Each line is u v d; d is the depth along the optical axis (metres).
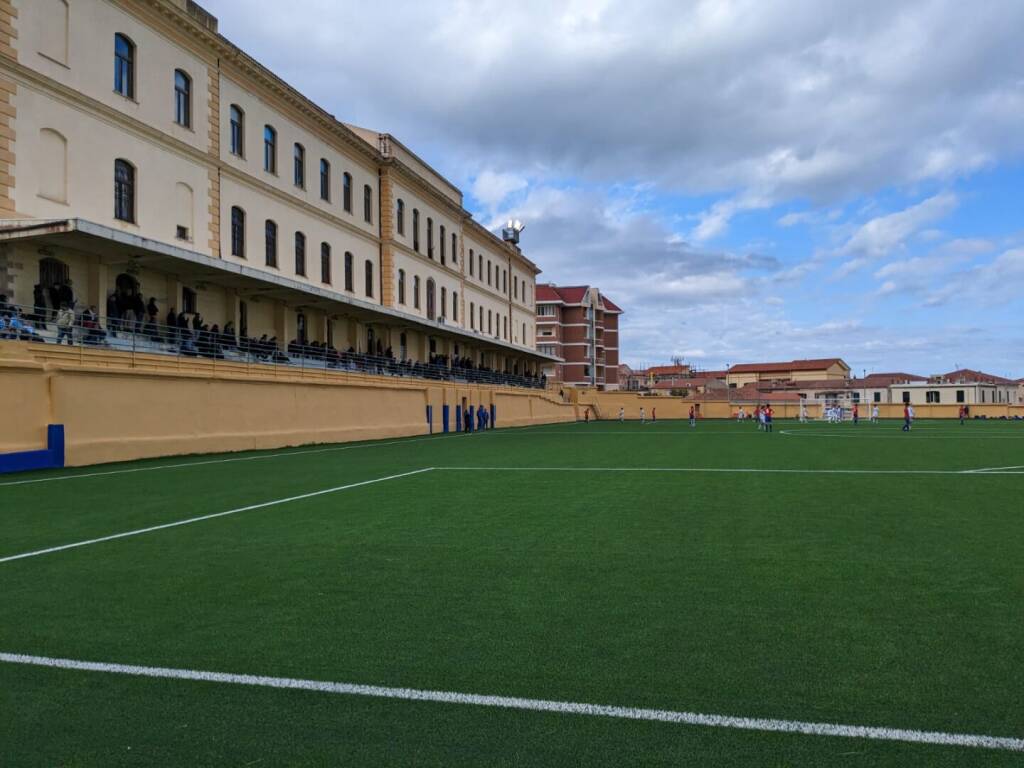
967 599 6.07
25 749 3.57
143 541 8.80
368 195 45.84
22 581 6.84
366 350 44.94
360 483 15.23
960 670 4.48
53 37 23.78
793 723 3.77
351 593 6.36
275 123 35.88
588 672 4.48
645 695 4.13
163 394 22.66
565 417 74.50
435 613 5.75
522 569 7.25
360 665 4.62
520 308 77.69
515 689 4.23
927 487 14.22
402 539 8.87
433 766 3.37
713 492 13.59
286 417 28.73
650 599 6.13
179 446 23.08
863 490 13.78
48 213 23.44
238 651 4.89
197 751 3.53
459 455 23.91
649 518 10.45
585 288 106.12
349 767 3.37
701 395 105.19
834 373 137.00
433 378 47.69
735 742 3.57
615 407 85.69
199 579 6.89
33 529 9.66
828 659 4.68
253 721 3.85
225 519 10.45
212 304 31.55
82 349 20.41
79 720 3.88
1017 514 10.70
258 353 31.58
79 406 19.64
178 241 29.12
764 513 10.91
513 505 11.88
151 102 27.84
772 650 4.85
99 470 18.14
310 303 36.97
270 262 35.50
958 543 8.48
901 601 6.02
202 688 4.29
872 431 45.12
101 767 3.40
